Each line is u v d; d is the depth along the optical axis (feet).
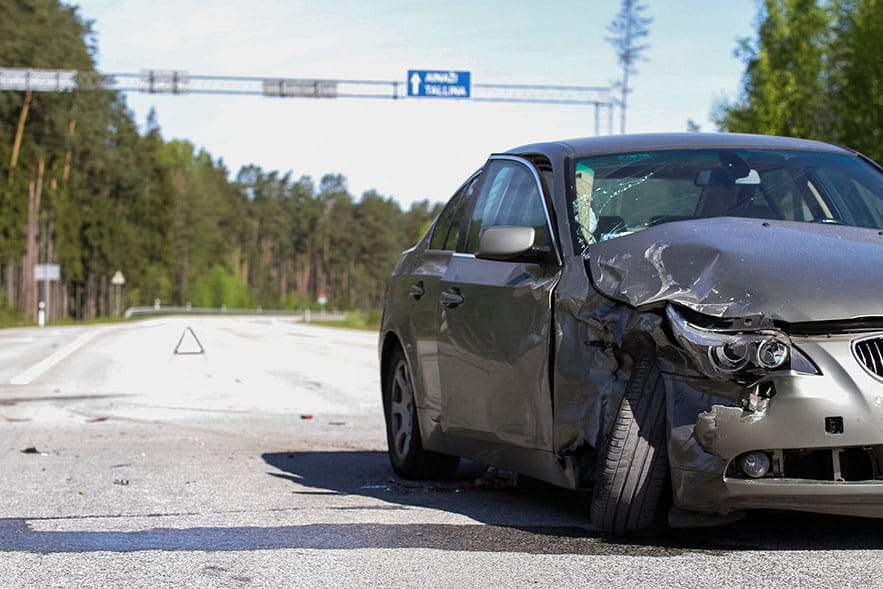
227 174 596.70
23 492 21.99
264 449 29.09
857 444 14.21
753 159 19.56
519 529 17.33
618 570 14.39
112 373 61.57
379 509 19.60
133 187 365.40
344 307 646.33
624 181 18.85
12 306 251.80
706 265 15.66
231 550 16.26
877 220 18.69
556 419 17.22
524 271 18.66
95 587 14.24
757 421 14.39
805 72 102.06
